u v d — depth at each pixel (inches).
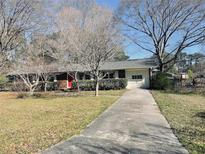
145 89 1098.7
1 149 259.0
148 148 250.1
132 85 1212.5
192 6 1098.7
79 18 1110.4
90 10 992.9
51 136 303.6
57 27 926.4
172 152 237.3
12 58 683.4
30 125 371.9
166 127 339.6
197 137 289.9
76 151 246.4
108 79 1142.3
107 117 419.2
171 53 1268.5
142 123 365.4
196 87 1027.3
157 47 1215.6
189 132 312.8
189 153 233.9
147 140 278.4
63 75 1259.8
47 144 271.3
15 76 1194.6
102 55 812.0
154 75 1194.6
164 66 1375.5
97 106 557.9
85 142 275.6
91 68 824.9
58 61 1008.9
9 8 493.7
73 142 277.0
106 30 800.3
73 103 635.5
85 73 1143.0
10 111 530.0
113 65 1247.5
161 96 767.7
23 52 774.5
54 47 954.1
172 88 1064.8
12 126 369.7
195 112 467.8
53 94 958.4
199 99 718.5
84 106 566.6
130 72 1216.8
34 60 944.9
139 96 768.3
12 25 501.4
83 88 1139.9
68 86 1230.9
